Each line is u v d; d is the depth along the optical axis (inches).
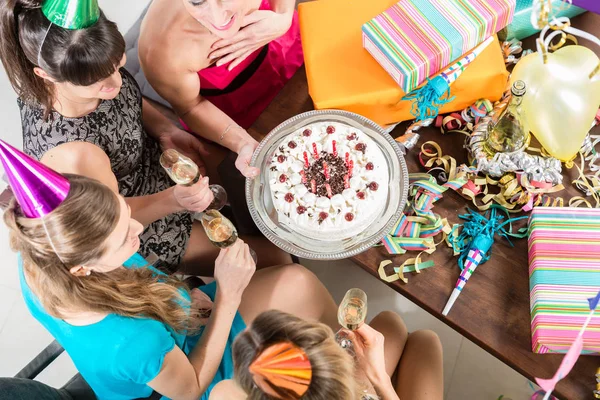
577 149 56.2
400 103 60.9
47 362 62.3
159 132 78.7
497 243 57.2
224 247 58.1
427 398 63.7
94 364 52.7
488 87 59.7
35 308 53.8
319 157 60.2
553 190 57.9
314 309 67.4
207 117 71.4
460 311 55.1
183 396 56.0
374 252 58.0
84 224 42.5
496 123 56.1
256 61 78.6
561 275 52.9
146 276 55.9
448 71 57.9
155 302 53.4
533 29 62.0
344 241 57.4
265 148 62.3
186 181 58.2
